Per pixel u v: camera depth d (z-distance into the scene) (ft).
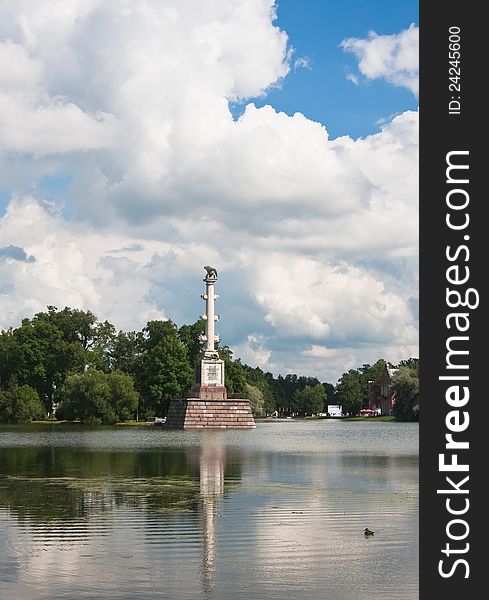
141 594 78.02
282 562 90.33
